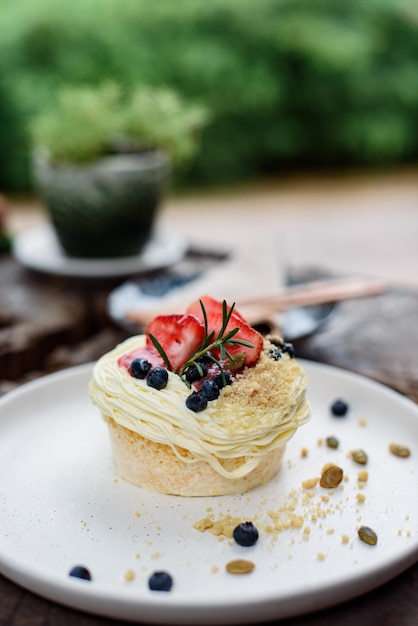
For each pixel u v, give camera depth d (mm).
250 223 1698
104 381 475
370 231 1234
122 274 829
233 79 2123
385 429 517
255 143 2256
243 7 2131
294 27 2158
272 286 732
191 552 409
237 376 465
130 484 467
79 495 455
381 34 2277
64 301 804
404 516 432
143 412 454
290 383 472
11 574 387
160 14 2086
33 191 2074
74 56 2043
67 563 401
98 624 371
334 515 434
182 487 456
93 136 825
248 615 359
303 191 2062
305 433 515
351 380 552
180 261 915
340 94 2250
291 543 412
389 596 387
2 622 373
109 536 422
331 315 680
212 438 443
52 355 748
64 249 888
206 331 457
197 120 922
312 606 367
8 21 2004
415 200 1887
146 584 388
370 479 465
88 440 509
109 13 2062
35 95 1989
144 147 892
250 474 458
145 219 865
